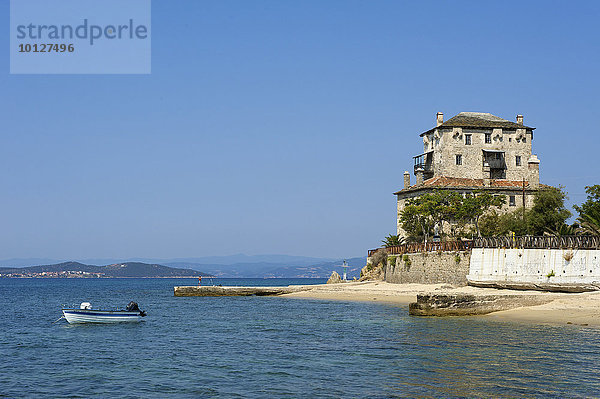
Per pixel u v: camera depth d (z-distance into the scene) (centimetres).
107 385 2780
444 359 3191
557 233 7494
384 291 8225
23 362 3375
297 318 5562
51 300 10262
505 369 2927
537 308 5116
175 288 9931
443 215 8975
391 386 2652
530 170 9769
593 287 5634
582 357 3194
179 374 2995
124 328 4941
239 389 2666
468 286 6875
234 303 7919
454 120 10156
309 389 2634
